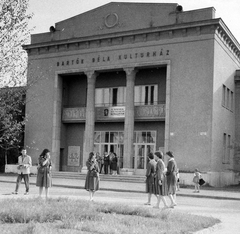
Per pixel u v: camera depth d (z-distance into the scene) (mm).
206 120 30625
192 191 24844
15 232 7816
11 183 27828
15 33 12195
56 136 38062
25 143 39406
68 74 38312
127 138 34188
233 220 12805
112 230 8586
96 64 35969
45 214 10328
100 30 36344
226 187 30672
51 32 38938
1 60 12055
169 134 32031
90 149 36062
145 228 9125
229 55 35125
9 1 12008
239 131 36844
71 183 28062
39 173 16047
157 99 35750
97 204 13375
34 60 39531
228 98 35438
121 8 35375
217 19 30391
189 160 30953
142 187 26062
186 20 32125
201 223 10633
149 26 33812
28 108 39500
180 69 32031
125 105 34719
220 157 32344
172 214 12008
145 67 34344
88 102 36438
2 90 12297
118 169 35344
